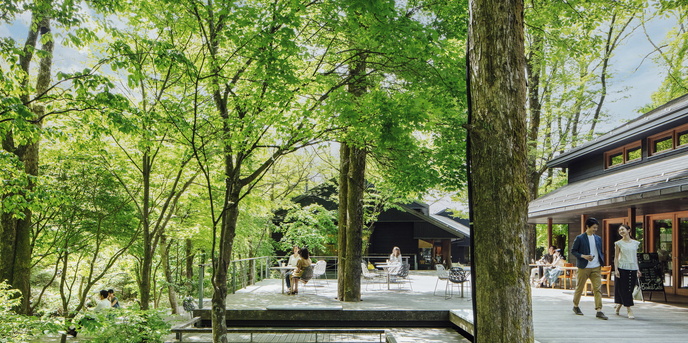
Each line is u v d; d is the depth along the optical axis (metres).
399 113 6.86
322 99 7.36
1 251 10.03
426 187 11.02
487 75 3.26
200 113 7.75
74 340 10.11
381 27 6.42
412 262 25.77
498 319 3.05
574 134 21.42
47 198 6.78
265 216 20.81
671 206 10.30
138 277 15.97
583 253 8.13
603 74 20.45
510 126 3.19
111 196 10.55
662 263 11.86
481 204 3.20
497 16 3.28
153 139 7.48
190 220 14.71
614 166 14.16
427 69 7.59
